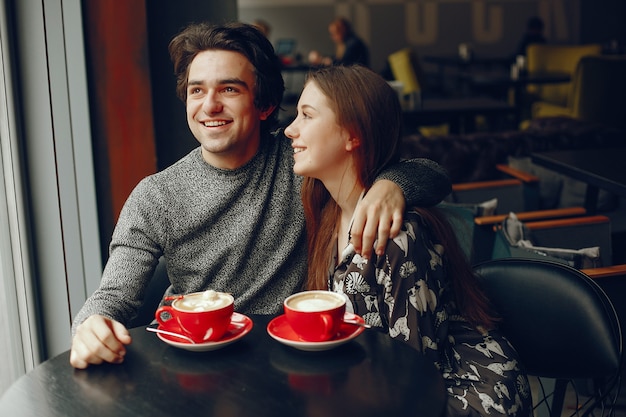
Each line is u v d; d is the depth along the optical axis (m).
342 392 1.24
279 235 1.81
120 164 2.43
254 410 1.19
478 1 11.12
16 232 2.15
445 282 1.66
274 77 1.80
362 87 1.64
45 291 2.25
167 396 1.24
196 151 1.81
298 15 10.66
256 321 1.54
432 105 6.18
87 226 2.33
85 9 2.33
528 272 1.77
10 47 2.08
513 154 3.73
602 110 6.36
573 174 3.06
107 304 1.58
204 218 1.76
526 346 1.77
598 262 2.36
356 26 10.87
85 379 1.31
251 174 1.78
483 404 1.53
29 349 2.21
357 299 1.59
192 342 1.39
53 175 2.20
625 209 3.74
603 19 11.29
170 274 1.81
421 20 11.02
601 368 1.70
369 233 1.53
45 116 2.16
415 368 1.32
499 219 2.75
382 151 1.68
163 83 2.58
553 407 1.95
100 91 2.38
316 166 1.65
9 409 1.22
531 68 8.42
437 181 1.68
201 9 2.64
